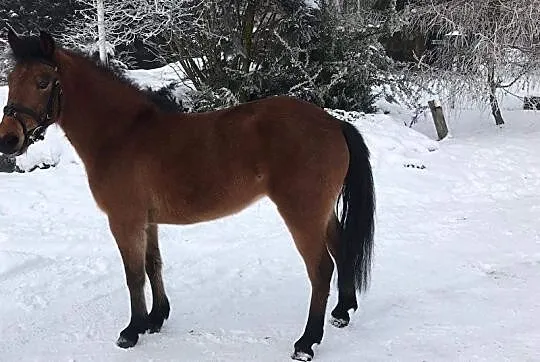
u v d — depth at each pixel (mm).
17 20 13555
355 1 11117
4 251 5328
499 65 10859
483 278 4664
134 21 11344
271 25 10375
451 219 6418
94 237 6055
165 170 3561
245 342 3768
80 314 4266
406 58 14969
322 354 3557
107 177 3627
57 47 3576
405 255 5289
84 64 3656
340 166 3566
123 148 3607
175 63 11633
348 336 3785
